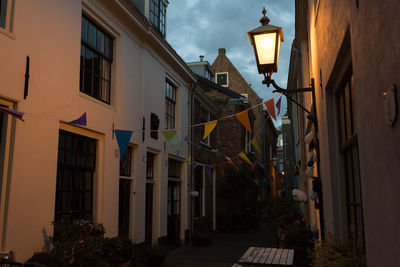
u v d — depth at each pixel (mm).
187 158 11359
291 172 27375
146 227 8461
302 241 7133
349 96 2957
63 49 5293
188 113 11625
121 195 7137
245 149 17750
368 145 1740
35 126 4637
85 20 6152
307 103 7207
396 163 1314
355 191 2908
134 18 7379
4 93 4129
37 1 4766
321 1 3771
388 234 1443
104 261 4844
